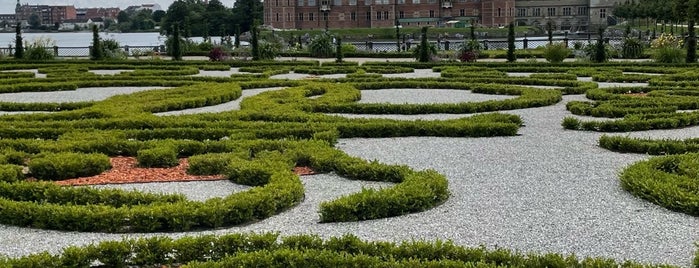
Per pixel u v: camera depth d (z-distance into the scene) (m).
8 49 59.97
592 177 13.08
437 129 17.56
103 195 10.92
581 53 46.00
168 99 22.09
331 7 130.88
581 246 9.23
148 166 14.10
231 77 31.25
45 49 46.84
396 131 17.58
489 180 12.90
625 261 8.06
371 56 54.34
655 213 10.67
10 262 8.05
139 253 8.55
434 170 12.69
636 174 12.12
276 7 129.50
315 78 32.16
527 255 8.34
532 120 19.94
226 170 13.34
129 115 19.14
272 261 8.12
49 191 11.01
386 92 27.11
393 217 10.66
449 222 10.36
